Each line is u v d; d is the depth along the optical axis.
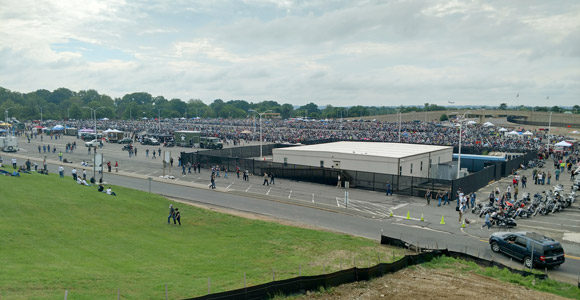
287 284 17.44
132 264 20.89
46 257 20.44
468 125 159.25
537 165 73.19
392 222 35.44
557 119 191.75
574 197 45.62
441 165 62.25
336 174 53.00
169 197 44.19
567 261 25.94
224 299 15.62
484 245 29.02
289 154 62.41
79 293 15.91
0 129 141.38
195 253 24.17
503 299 18.12
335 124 172.88
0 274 17.09
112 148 96.56
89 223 28.59
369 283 19.77
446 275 21.67
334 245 27.22
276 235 29.62
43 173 49.78
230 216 35.56
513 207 38.34
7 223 25.55
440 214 38.41
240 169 62.47
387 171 52.81
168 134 116.56
